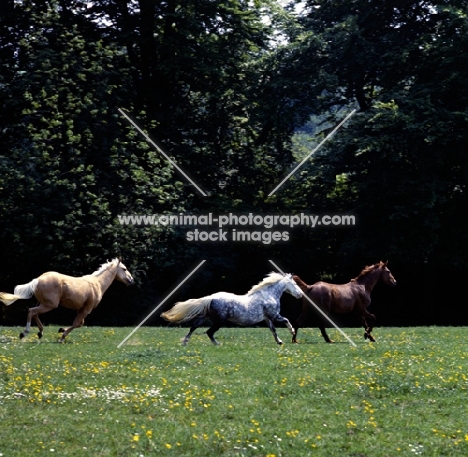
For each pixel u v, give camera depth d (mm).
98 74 40594
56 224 35500
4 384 17375
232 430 14828
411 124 38750
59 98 39250
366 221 42188
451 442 14672
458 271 47031
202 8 43281
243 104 45594
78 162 37906
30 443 13867
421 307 47625
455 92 41812
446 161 41188
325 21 47188
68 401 16312
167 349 22172
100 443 14000
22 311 41000
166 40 42969
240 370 19312
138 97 45312
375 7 45312
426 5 44812
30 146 37594
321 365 20062
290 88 43812
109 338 26078
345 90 46656
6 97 39062
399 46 43156
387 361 20656
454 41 40844
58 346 22641
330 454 13922
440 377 18859
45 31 42562
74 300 23969
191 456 13562
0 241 37219
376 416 16016
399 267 45844
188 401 16516
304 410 16234
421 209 39500
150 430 14602
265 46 47125
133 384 17781
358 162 42000
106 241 38344
